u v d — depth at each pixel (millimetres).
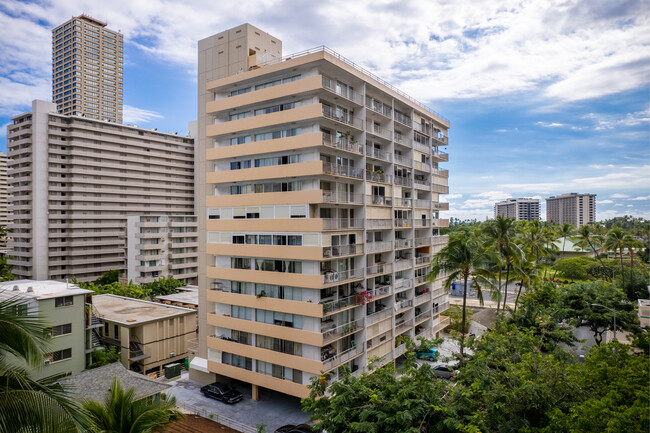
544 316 38031
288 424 30703
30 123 86625
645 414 14078
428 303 49688
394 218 41812
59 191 88500
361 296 35938
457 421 16984
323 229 30656
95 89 154875
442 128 55000
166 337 44844
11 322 11445
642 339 22094
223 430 29875
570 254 104375
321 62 31453
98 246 93812
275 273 32781
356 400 20562
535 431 17672
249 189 35375
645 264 79375
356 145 36156
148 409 17781
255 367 34469
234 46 36906
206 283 38156
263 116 33219
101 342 43312
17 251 88625
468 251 35625
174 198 109250
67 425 10953
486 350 25250
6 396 10625
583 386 19422
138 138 100188
